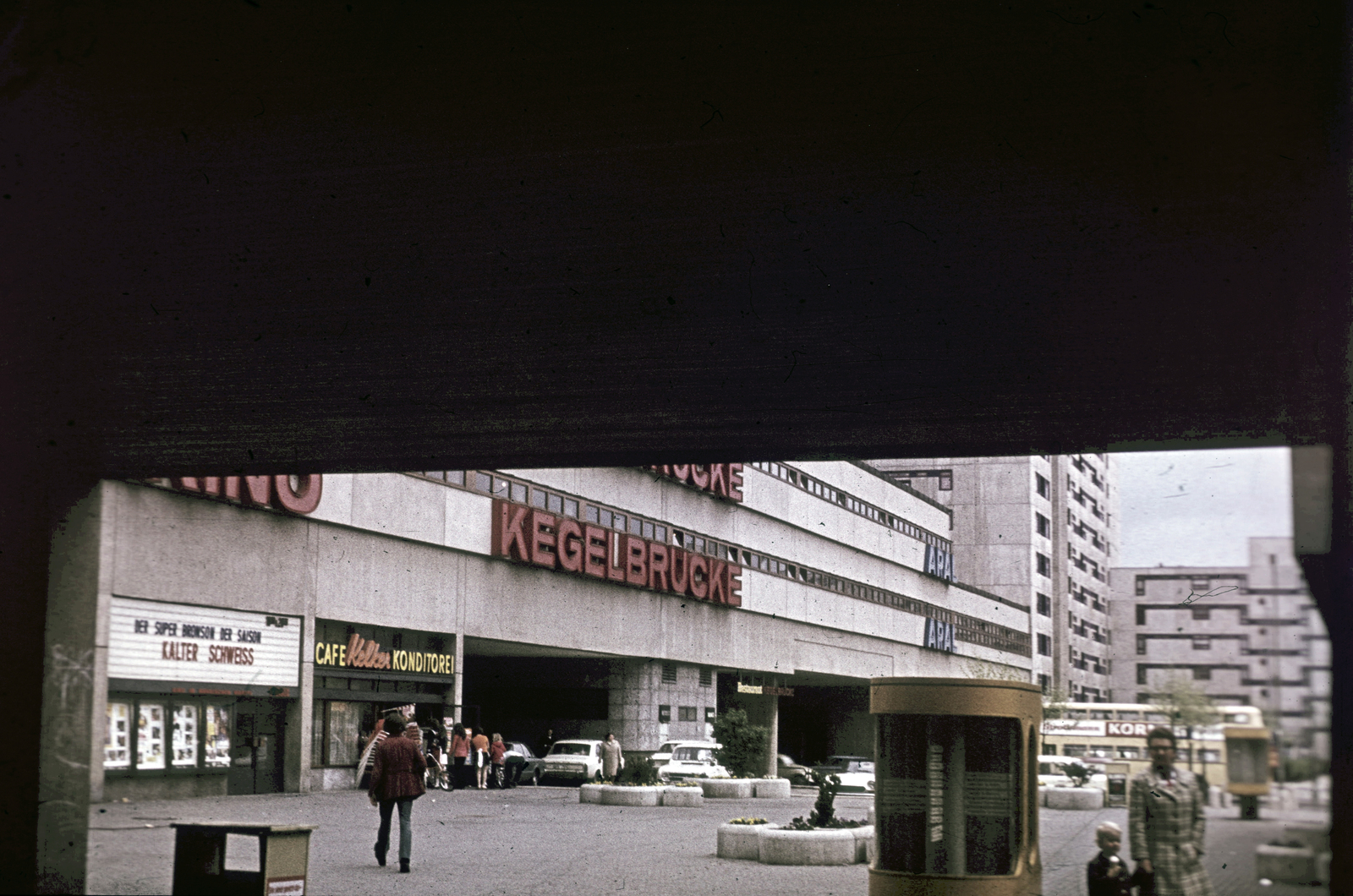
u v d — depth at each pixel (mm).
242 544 25859
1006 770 9781
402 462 14742
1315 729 7285
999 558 88750
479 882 12250
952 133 6547
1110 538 116688
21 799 10625
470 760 32156
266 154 7066
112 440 13195
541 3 5602
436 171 7184
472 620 33250
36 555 10930
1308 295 8258
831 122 6496
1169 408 10922
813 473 55156
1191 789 6406
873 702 10062
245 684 25719
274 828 8719
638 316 9445
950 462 90375
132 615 22906
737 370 10625
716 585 45312
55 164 7266
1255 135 6352
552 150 6922
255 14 5832
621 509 40656
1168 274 8109
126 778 22406
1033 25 5574
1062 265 8094
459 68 6152
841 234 7855
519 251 8281
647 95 6309
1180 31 5539
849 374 10617
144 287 9023
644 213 7660
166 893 9727
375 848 13219
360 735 29188
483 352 10336
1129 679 82938
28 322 9797
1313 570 7809
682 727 43969
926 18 5590
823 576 55562
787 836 14438
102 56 6207
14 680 10734
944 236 7781
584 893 11578
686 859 14984
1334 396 9156
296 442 13656
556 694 42219
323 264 8555
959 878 9625
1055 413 11406
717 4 5562
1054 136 6508
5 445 10992
